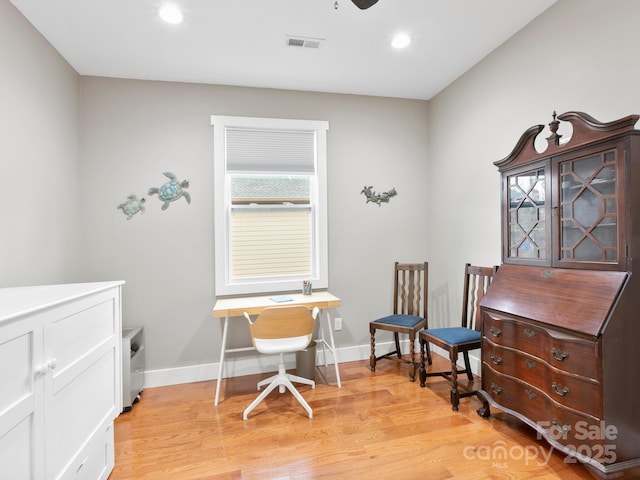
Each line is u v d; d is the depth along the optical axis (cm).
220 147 301
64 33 224
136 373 260
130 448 195
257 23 220
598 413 148
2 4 186
